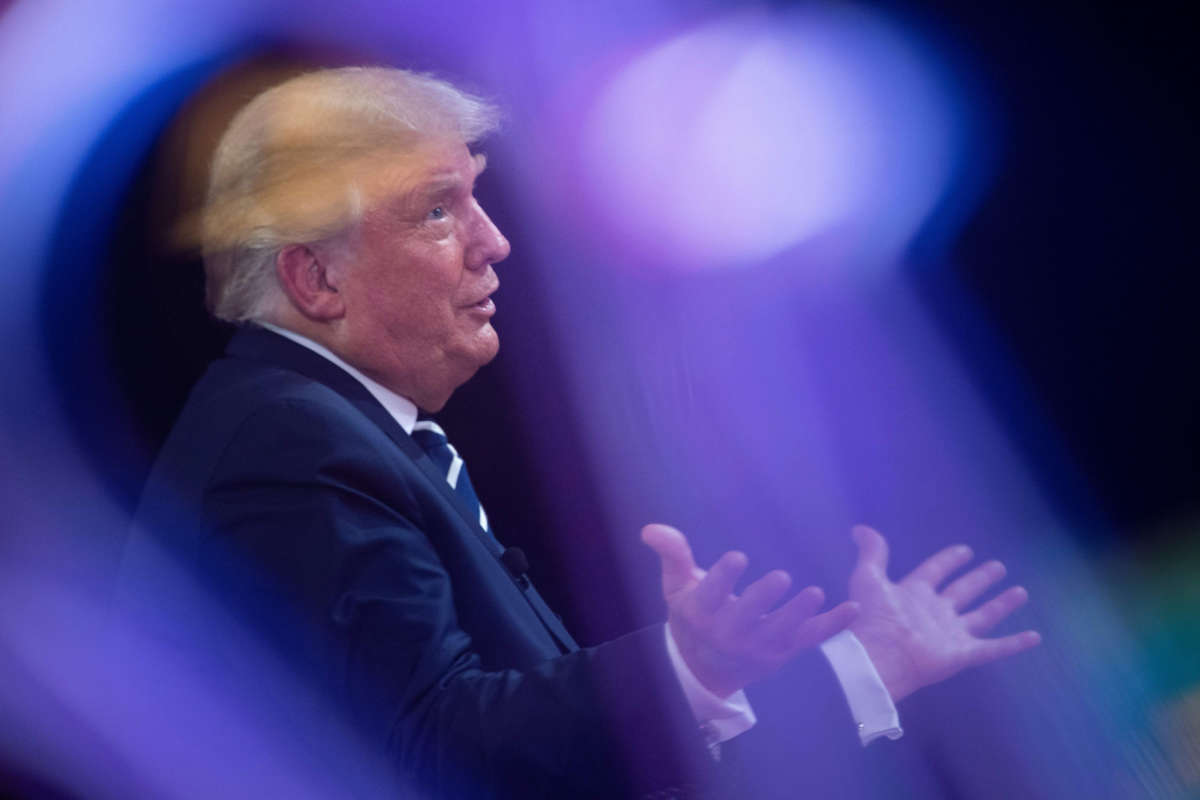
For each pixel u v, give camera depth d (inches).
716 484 479.5
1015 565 494.0
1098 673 429.7
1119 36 507.5
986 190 517.7
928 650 163.5
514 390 466.9
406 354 219.0
